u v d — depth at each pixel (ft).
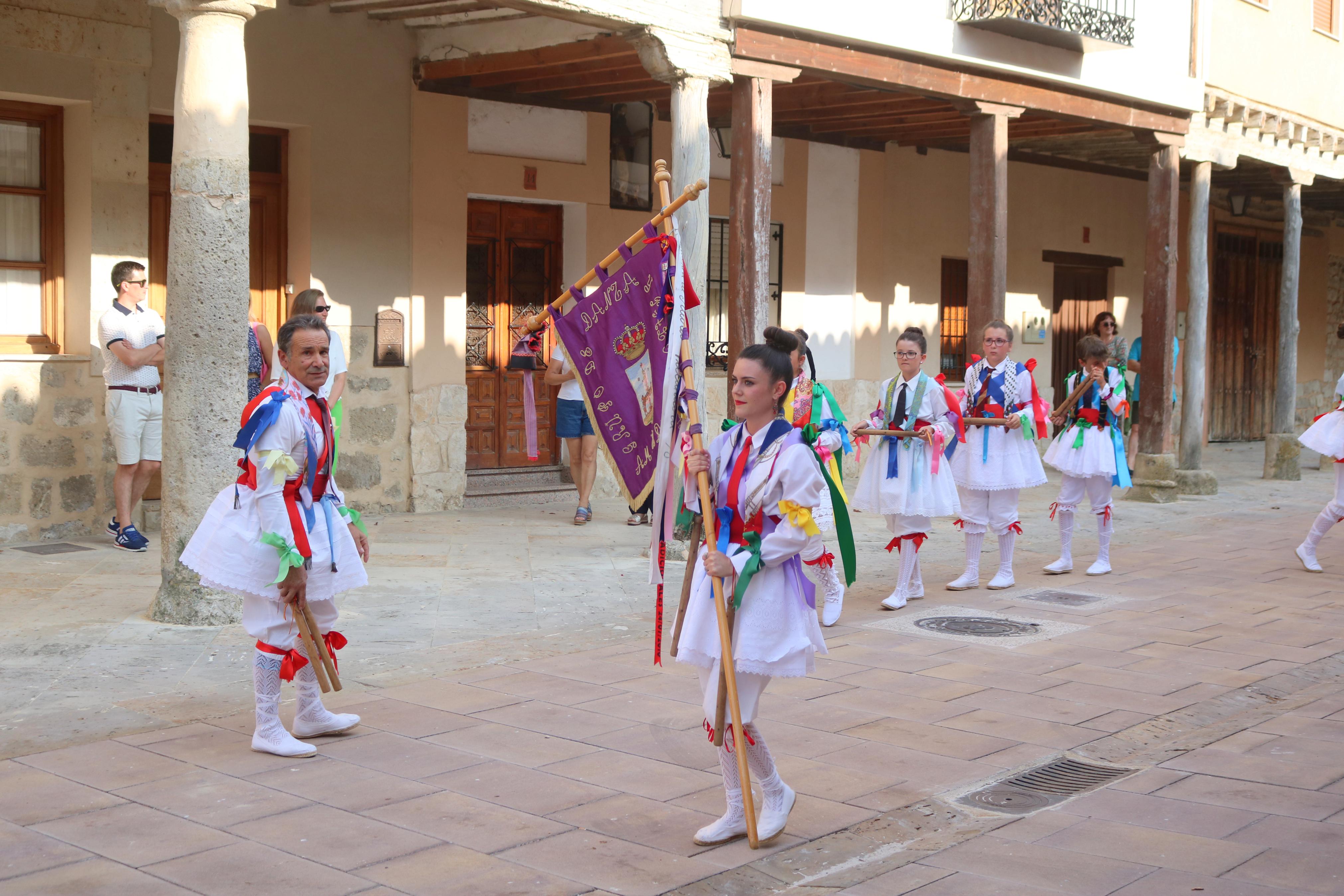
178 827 13.26
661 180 15.07
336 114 34.35
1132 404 47.62
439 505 37.29
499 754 15.89
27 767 15.10
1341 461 29.94
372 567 28.53
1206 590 28.02
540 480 40.83
